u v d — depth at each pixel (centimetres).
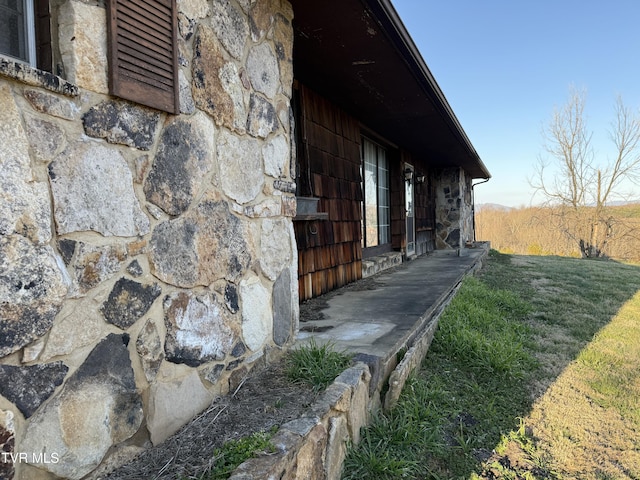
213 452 133
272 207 218
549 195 1652
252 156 200
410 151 788
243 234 192
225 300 177
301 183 393
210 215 169
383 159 696
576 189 1577
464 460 202
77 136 115
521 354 328
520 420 243
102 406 120
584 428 238
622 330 421
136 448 132
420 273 595
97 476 119
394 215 727
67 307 111
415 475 186
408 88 412
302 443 141
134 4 132
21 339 99
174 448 137
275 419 155
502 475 194
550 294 599
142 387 134
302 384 186
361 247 541
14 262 98
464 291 476
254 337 198
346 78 382
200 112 164
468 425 233
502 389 278
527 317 464
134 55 132
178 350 150
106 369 122
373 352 228
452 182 1053
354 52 322
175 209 150
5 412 96
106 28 123
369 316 321
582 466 203
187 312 155
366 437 194
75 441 112
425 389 250
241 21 193
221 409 162
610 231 1496
